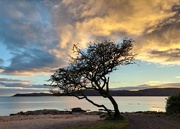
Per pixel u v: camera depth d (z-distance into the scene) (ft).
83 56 128.26
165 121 103.86
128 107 458.50
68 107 528.63
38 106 581.94
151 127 81.51
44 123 143.33
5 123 148.25
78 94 130.00
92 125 100.78
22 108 491.31
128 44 130.11
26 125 133.69
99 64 126.00
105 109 127.65
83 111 324.60
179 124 90.74
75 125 116.26
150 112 191.42
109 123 100.48
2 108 490.90
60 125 124.26
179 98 140.67
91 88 127.24
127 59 130.82
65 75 130.21
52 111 302.04
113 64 126.62
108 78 126.93
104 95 126.72
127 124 92.84
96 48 127.44
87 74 126.82
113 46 128.16
